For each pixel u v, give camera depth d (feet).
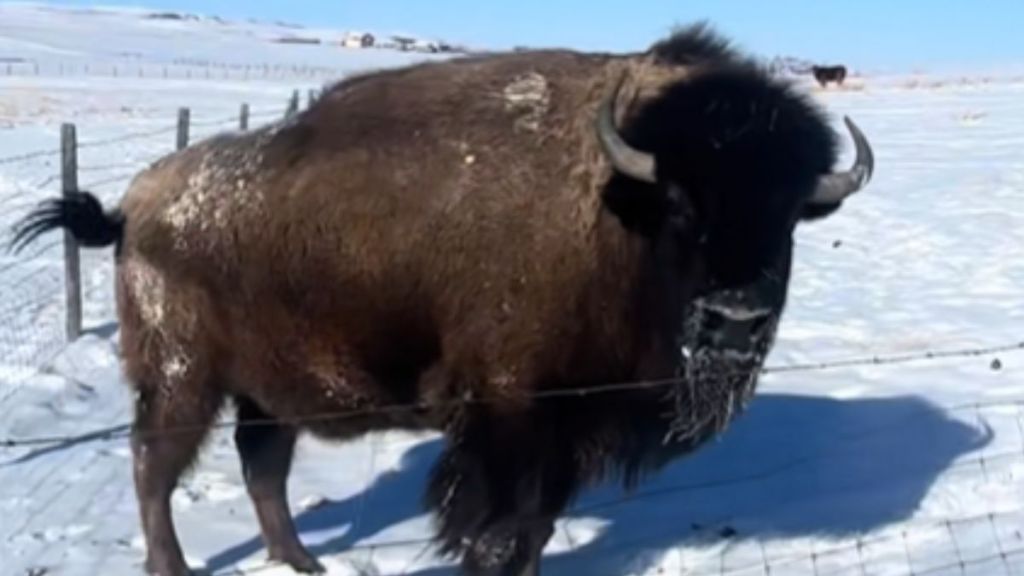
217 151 22.07
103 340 38.06
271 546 22.76
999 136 98.78
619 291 19.94
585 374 20.25
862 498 25.12
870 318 43.24
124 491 26.07
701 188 18.90
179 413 22.08
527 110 20.52
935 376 34.58
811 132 19.86
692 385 19.84
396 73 21.76
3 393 32.37
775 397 32.65
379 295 20.70
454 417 20.68
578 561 22.65
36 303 42.75
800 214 20.36
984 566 21.33
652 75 20.45
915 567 21.48
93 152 86.58
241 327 21.62
